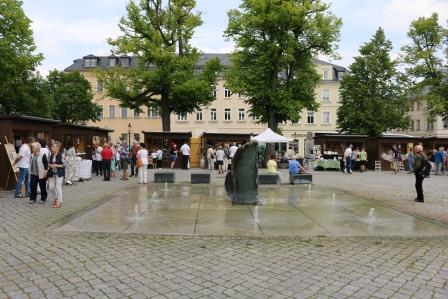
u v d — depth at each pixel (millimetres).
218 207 13078
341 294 5691
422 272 6688
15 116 17203
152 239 8797
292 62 40406
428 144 39500
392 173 33562
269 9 37906
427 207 13695
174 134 37594
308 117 75312
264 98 39562
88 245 8242
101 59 75688
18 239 8727
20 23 34344
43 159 13680
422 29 44594
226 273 6543
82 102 63562
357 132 47812
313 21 38844
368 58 47938
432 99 43125
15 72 34188
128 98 38812
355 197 15820
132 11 37500
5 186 17297
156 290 5785
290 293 5711
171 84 38250
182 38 39281
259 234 9250
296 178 21219
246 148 13766
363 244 8547
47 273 6477
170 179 21734
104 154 23078
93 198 15352
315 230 9727
